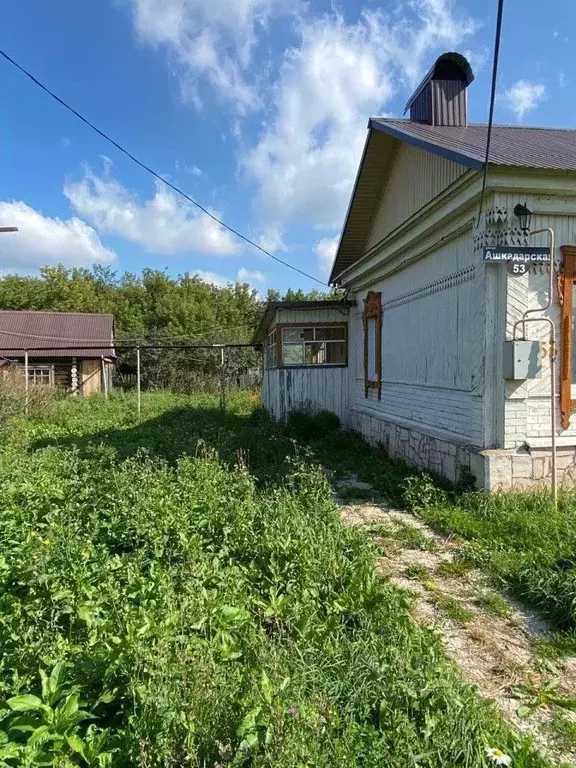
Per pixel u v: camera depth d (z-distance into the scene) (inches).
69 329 1055.6
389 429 374.9
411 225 311.9
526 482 239.0
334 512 209.5
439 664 112.8
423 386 326.6
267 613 125.3
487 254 230.7
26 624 115.2
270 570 146.6
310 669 104.5
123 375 1289.4
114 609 115.2
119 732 82.8
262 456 347.9
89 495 215.3
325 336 513.0
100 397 858.1
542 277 239.8
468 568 179.3
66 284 1652.3
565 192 235.5
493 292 242.1
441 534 214.2
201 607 116.2
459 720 93.0
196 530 175.8
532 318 237.0
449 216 271.1
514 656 128.7
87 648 103.0
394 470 323.9
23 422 515.5
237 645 109.9
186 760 75.8
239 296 1780.3
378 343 418.0
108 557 153.5
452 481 272.5
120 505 193.0
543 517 210.4
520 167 221.6
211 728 80.6
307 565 148.9
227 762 75.3
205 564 142.7
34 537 159.5
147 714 81.6
